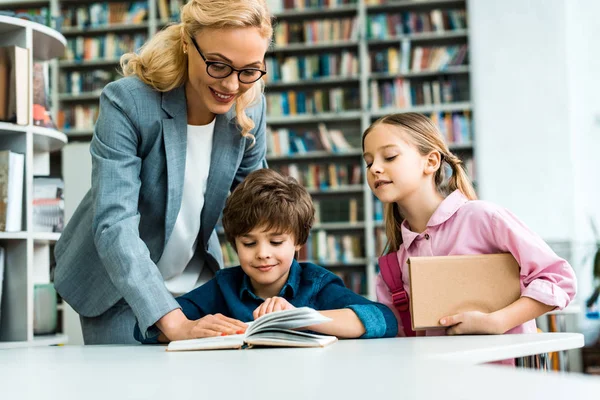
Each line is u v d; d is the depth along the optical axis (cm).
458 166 166
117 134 146
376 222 590
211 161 164
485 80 597
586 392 55
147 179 155
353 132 621
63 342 259
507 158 590
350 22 607
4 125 239
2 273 245
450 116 595
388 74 599
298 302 151
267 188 152
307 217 155
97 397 64
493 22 600
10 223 241
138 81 151
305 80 606
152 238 163
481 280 141
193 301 154
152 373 82
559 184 583
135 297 131
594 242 553
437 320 139
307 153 601
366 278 592
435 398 55
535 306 137
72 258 162
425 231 158
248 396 61
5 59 242
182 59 149
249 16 133
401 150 158
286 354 102
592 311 475
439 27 603
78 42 619
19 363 102
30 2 626
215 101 143
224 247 586
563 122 586
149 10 618
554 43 593
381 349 104
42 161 295
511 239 143
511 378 64
